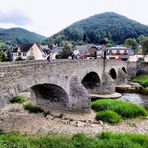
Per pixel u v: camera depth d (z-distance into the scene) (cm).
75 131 2392
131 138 1994
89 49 10412
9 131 2264
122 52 10700
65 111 3123
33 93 3294
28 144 1689
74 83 3150
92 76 4688
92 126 2619
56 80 2766
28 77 2167
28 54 9500
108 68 5325
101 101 3394
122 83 6444
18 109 3108
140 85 6222
